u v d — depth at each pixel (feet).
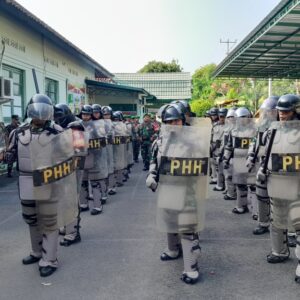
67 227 18.11
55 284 14.10
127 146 38.04
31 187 14.98
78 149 16.10
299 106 14.28
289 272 14.89
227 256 16.66
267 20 35.40
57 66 56.95
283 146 14.26
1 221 22.97
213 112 31.22
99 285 13.96
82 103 71.15
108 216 23.58
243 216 23.45
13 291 13.60
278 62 59.36
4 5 36.55
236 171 23.41
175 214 14.01
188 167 13.79
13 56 42.22
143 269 15.34
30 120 15.16
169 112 13.94
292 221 14.26
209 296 13.03
